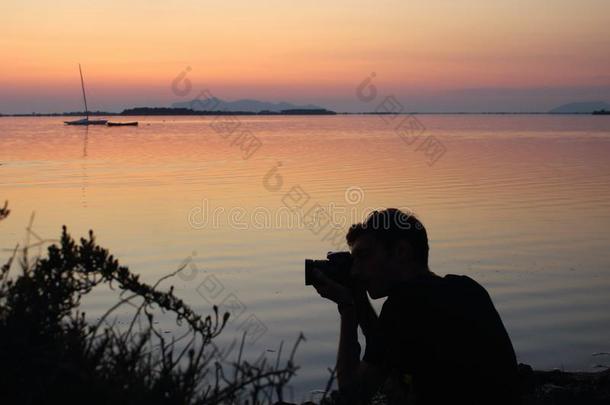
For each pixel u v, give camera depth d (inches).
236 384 98.5
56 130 4608.8
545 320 314.5
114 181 1002.7
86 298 319.9
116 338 101.7
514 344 283.7
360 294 126.4
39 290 99.7
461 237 526.3
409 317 113.4
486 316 115.1
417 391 114.7
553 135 3395.7
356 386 114.4
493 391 111.7
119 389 90.6
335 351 266.2
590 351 274.2
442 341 111.7
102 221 611.2
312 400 215.8
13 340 89.9
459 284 117.7
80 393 89.7
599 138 2972.4
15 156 1679.4
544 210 682.2
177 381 96.7
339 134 3656.5
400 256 120.3
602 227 571.2
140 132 4121.6
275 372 99.3
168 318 288.5
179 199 779.4
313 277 126.6
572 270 410.6
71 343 95.3
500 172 1169.4
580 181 994.7
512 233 542.9
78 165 1362.0
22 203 745.6
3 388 88.9
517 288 370.3
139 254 460.8
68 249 103.3
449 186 926.4
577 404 197.6
